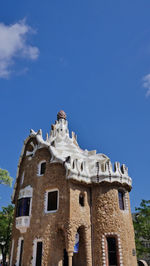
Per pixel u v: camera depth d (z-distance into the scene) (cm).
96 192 2664
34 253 2428
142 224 3547
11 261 2730
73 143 3606
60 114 4062
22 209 2705
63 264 2520
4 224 3941
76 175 2559
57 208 2494
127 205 2717
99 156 3297
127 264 2345
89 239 2470
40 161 2923
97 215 2559
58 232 2408
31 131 3316
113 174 2680
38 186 2766
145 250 3475
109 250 2422
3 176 3272
